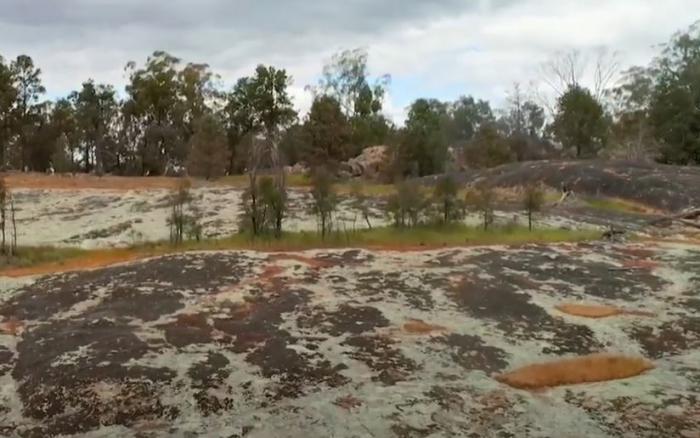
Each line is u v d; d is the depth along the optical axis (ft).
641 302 45.21
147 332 37.55
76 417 27.76
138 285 47.09
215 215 90.53
